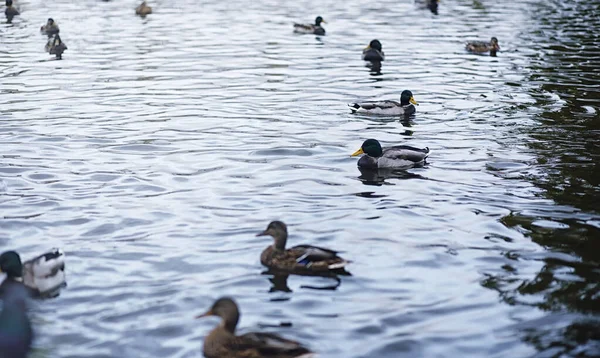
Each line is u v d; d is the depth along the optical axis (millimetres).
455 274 14555
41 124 25141
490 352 11836
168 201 18359
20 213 17438
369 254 15430
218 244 15875
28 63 34875
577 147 22859
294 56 36781
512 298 13570
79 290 13805
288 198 18703
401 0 55625
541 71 33312
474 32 42906
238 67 34281
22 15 48562
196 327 12539
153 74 32906
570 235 16359
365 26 45219
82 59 35781
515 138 23891
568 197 18703
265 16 48625
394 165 21125
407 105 27031
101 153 22141
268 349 11164
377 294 13742
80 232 16438
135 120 25844
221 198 18609
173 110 27188
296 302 13367
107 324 12641
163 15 48844
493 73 33156
